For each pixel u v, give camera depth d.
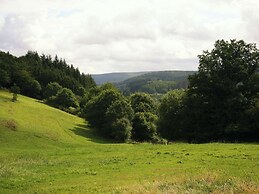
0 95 117.38
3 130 65.94
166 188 20.27
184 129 62.72
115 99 106.56
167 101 71.88
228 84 58.41
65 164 33.53
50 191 22.31
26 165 33.59
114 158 35.97
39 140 65.38
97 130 106.81
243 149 37.03
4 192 22.75
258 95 58.38
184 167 28.38
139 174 26.62
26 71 163.88
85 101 147.88
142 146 46.19
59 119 104.94
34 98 158.88
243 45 61.22
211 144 44.12
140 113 106.38
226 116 58.69
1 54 166.25
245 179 21.62
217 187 19.92
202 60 61.62
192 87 61.56
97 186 22.98
